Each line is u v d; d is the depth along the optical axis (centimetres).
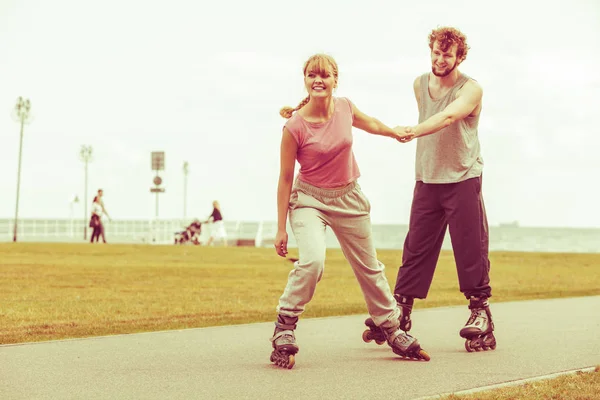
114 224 6606
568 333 898
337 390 575
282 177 689
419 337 874
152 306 1267
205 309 1230
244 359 715
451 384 596
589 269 2542
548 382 590
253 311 1209
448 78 795
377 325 726
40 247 3569
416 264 819
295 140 680
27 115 5441
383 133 721
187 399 545
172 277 1986
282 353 667
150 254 3148
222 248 3722
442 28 784
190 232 5447
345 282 1898
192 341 834
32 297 1401
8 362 692
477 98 780
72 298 1390
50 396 554
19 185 5459
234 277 2033
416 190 822
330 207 695
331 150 677
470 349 767
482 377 625
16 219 5441
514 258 3225
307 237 685
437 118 751
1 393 564
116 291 1557
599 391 555
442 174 798
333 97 691
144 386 588
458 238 793
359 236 704
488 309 788
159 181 6644
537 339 848
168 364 685
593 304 1267
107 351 759
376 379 616
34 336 906
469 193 791
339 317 1073
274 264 2627
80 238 6519
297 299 681
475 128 805
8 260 2638
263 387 585
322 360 712
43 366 673
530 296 1530
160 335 880
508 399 534
